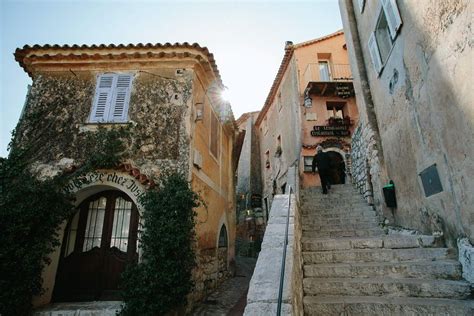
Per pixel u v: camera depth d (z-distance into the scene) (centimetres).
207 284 672
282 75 1567
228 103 881
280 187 1517
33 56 636
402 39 480
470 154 324
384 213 593
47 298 514
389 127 580
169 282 453
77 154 574
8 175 526
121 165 551
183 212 507
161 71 651
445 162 381
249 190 2006
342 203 718
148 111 613
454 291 305
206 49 648
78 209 588
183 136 593
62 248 559
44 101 626
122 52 632
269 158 1842
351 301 294
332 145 1231
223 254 873
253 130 2225
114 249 559
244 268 1166
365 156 709
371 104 683
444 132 377
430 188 429
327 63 1399
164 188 526
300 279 310
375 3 604
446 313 274
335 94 1273
